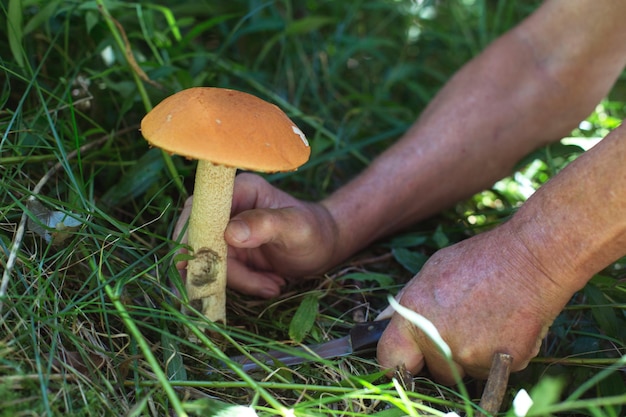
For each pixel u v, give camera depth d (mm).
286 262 746
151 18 861
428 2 1080
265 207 743
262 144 594
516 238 642
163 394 637
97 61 868
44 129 760
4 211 695
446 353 598
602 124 970
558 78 822
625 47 810
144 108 863
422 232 846
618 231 611
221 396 654
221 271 674
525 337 640
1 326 626
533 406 592
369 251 829
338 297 775
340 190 796
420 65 1090
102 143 835
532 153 851
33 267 670
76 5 827
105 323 682
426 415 625
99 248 694
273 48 1055
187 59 936
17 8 772
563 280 631
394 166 805
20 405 583
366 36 1169
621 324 724
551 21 825
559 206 628
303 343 720
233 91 617
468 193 852
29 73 815
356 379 633
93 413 602
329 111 1008
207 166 632
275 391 665
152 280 689
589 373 693
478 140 821
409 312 607
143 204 812
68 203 712
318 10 1140
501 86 827
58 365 624
